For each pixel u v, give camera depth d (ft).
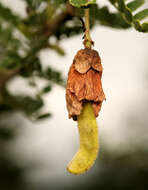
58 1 1.00
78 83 0.85
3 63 1.16
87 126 0.83
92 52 0.86
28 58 1.16
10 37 1.17
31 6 1.11
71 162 0.83
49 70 1.21
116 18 0.95
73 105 0.84
